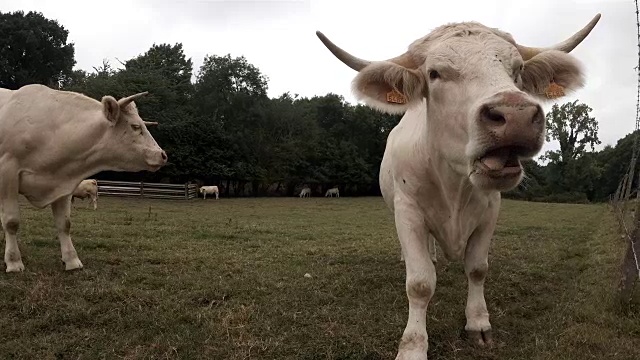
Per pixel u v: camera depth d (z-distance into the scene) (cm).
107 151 313
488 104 138
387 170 269
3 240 402
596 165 2862
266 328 226
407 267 201
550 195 2634
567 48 196
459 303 275
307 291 288
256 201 1623
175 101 2256
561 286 322
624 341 209
